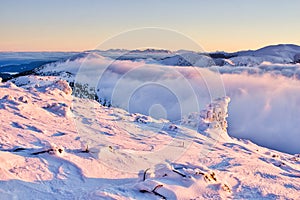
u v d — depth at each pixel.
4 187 3.00
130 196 3.18
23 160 3.70
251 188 4.05
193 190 3.56
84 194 3.13
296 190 4.21
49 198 2.99
